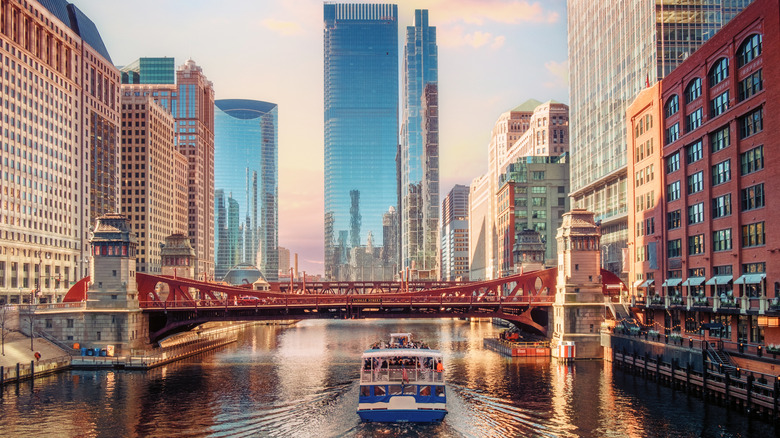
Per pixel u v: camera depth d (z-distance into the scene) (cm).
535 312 12131
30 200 16338
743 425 5878
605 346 10162
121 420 6372
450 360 10306
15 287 15388
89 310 10150
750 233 7506
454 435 5753
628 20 13738
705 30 12375
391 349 6762
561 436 5688
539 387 7800
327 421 6275
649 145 10619
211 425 6156
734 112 7756
